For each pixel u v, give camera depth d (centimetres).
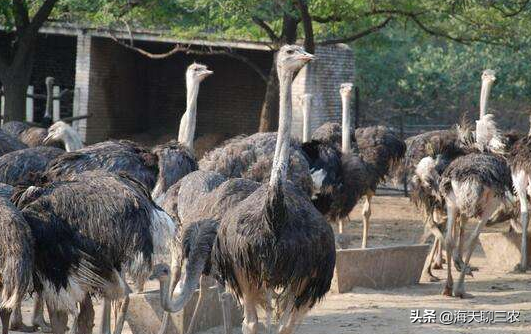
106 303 995
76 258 941
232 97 3656
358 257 1459
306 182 1380
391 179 1908
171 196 1216
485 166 1391
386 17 2447
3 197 939
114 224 942
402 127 3238
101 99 3391
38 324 1173
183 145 1355
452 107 4222
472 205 1384
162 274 981
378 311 1319
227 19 2212
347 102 1603
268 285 925
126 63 3541
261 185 1055
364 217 1731
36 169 1322
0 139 1498
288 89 952
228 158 1421
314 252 923
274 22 2469
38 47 3694
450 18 2423
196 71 1445
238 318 1203
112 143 1320
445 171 1423
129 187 973
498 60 4069
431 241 1983
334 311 1309
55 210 948
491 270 1700
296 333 1171
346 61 3188
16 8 2383
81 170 1265
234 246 923
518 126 4150
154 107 3719
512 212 1745
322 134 1866
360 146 1772
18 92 2439
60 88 3691
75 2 2362
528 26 2414
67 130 1512
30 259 904
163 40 2986
